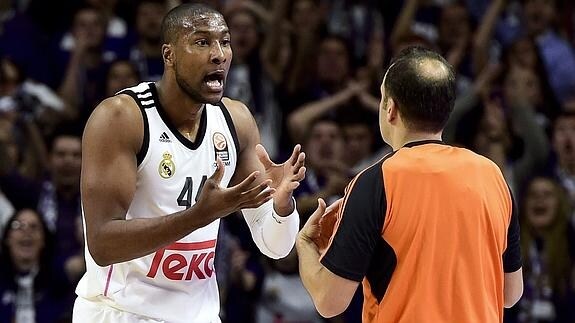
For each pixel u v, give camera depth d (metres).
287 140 26.38
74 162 23.66
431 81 11.48
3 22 28.83
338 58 27.45
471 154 11.76
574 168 26.09
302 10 27.73
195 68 12.16
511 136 26.38
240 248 23.28
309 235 12.22
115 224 11.88
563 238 23.53
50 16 29.86
